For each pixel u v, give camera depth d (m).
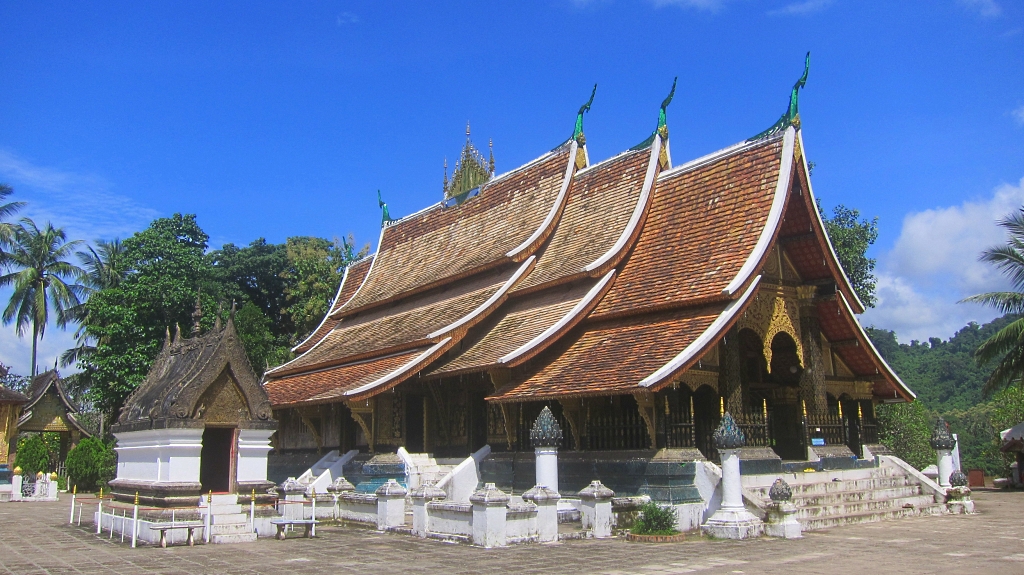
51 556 11.84
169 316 35.72
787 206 17.95
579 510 14.73
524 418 18.06
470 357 19.61
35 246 43.66
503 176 26.94
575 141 24.52
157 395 14.36
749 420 17.42
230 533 13.30
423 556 11.59
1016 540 13.35
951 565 10.69
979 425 56.16
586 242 21.42
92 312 35.91
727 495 14.02
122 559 11.43
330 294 42.53
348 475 20.98
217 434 15.24
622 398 16.50
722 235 18.22
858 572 10.12
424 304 25.73
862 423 20.62
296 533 14.55
